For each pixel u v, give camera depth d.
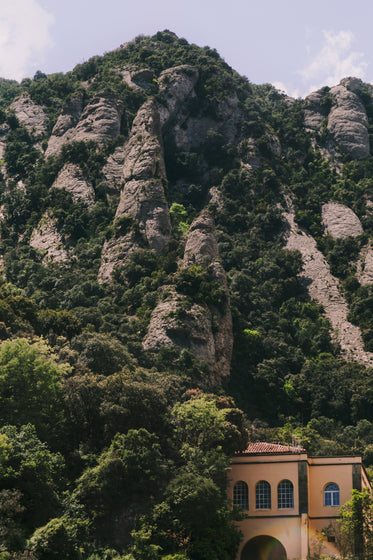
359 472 90.94
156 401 100.62
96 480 90.19
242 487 91.44
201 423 97.88
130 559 81.00
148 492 90.81
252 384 175.50
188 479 88.56
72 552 79.31
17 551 76.19
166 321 167.00
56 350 127.19
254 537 88.94
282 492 90.44
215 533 85.69
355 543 85.50
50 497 84.25
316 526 89.56
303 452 91.88
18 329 129.38
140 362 157.50
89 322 167.12
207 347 167.25
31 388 97.50
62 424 99.31
